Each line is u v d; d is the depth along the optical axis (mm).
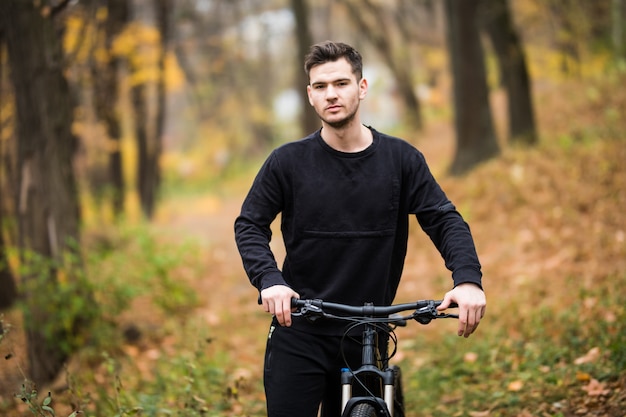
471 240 3279
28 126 8047
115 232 14758
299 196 3416
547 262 8961
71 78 13133
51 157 8156
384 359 3568
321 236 3412
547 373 5758
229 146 43781
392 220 3432
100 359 7883
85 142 16500
